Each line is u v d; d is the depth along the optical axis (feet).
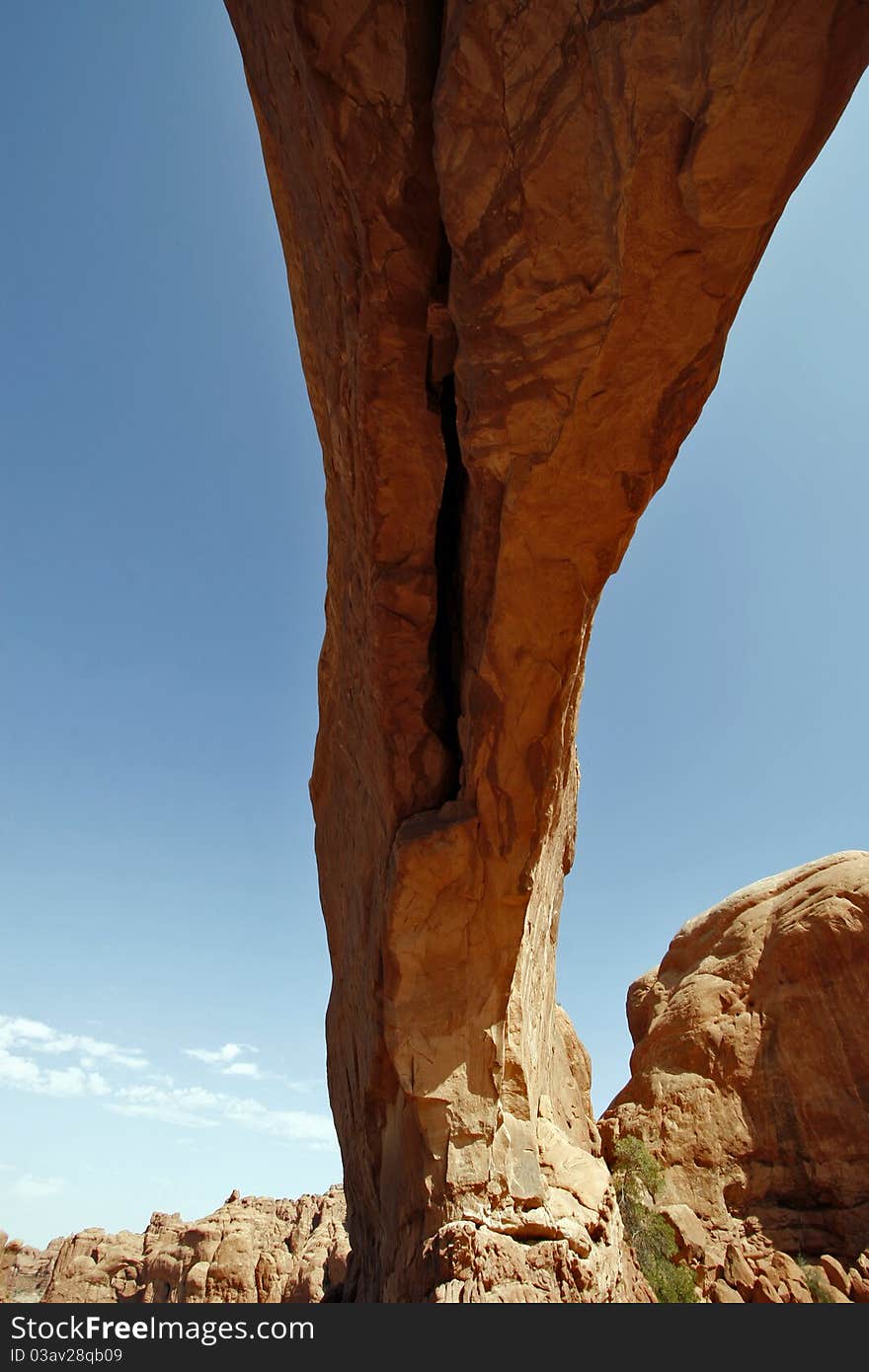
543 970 44.93
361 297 30.01
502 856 34.24
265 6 26.96
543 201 22.63
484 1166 32.81
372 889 41.57
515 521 28.60
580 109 20.77
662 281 22.33
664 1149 70.18
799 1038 73.05
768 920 85.20
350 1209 54.85
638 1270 40.78
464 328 26.18
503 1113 34.35
